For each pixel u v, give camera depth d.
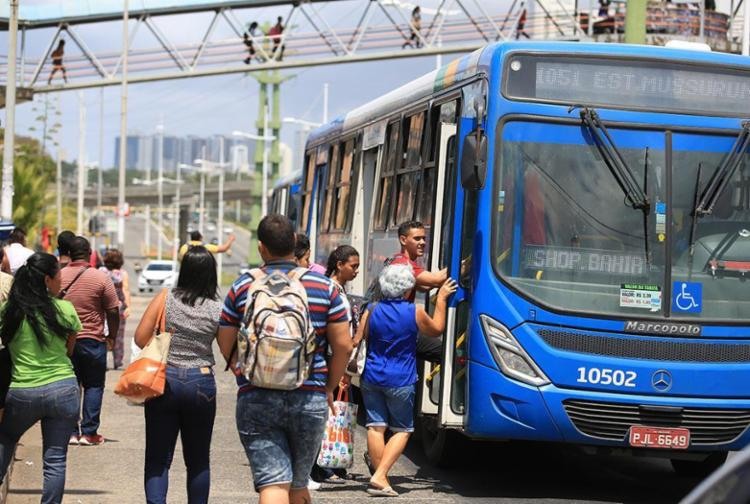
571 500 13.19
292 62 58.53
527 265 12.99
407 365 13.07
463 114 13.98
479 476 14.60
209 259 10.22
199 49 60.03
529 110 13.16
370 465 14.53
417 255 13.74
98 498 12.68
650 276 13.03
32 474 14.01
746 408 13.07
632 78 13.38
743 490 4.34
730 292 13.12
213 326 10.13
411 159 15.95
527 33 56.94
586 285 12.97
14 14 35.72
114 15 60.38
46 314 10.48
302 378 8.70
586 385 12.83
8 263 18.64
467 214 13.52
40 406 10.47
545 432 12.89
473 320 13.05
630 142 13.23
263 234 9.09
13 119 35.34
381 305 13.09
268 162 94.19
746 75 13.59
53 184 124.06
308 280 8.99
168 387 10.03
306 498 9.30
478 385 12.98
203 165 131.25
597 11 53.75
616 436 12.92
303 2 59.06
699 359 13.01
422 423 15.58
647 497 13.59
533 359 12.86
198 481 10.22
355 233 18.89
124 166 61.25
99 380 16.11
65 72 61.09
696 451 13.09
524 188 13.08
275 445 8.89
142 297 72.12
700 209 13.16
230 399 22.17
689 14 43.34
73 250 15.52
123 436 17.19
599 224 13.07
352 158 19.75
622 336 12.91
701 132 13.35
